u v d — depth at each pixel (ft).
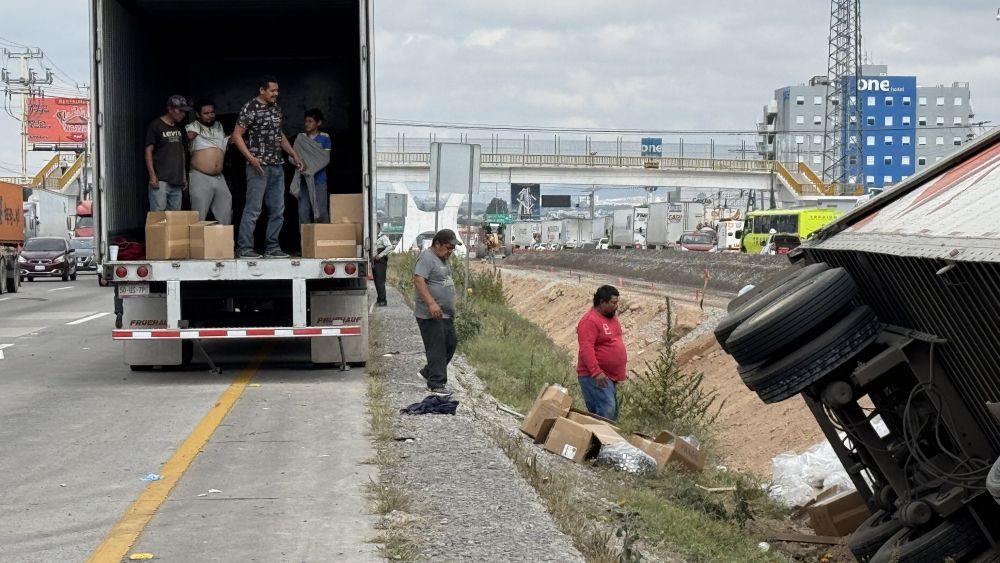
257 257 50.03
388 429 35.01
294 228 57.26
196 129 50.34
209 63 58.44
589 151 326.24
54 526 24.47
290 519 24.88
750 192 403.75
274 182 51.24
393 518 24.84
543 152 323.57
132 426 36.96
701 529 31.01
